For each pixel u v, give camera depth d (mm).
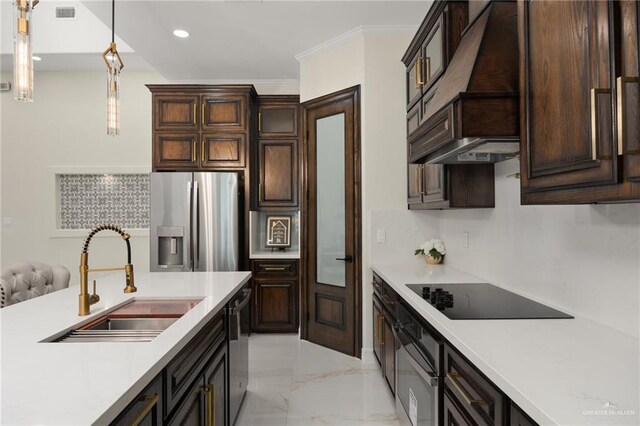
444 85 1875
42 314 1649
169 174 4004
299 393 2809
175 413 1310
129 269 2084
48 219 5074
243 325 2645
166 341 1276
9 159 5074
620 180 881
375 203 3404
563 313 1633
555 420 770
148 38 3584
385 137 3396
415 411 1875
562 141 1091
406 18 3227
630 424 756
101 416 804
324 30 3438
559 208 1714
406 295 1998
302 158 3938
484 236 2498
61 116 5098
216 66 4289
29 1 1481
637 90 822
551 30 1142
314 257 3877
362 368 3254
